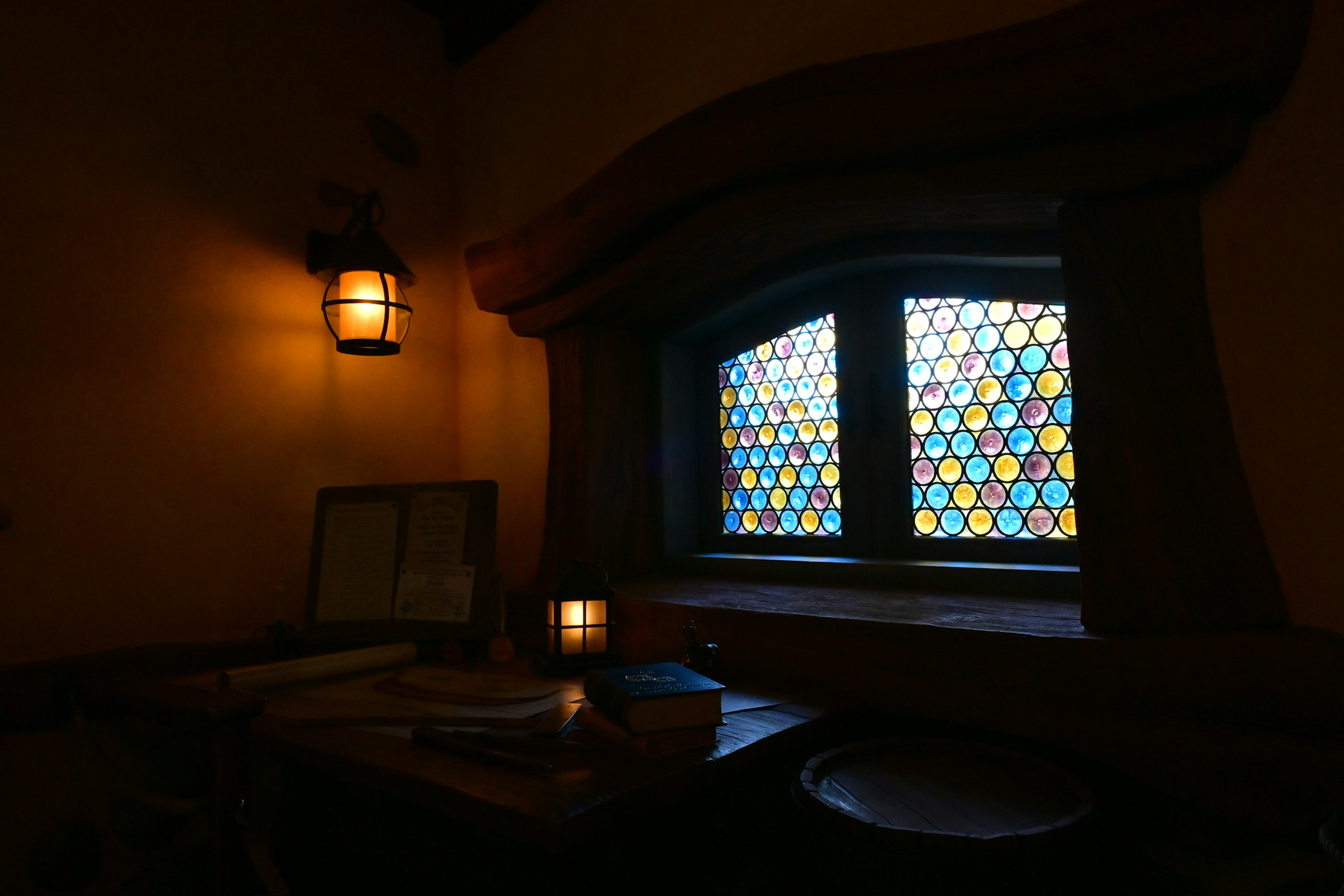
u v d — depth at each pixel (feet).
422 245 9.24
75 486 6.49
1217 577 4.27
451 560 7.17
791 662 5.58
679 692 4.29
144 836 6.45
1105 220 4.68
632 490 8.06
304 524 7.98
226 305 7.53
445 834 5.38
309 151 8.27
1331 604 4.04
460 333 9.55
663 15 7.44
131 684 4.65
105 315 6.73
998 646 4.69
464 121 9.66
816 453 7.57
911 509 6.89
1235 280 4.37
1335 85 4.10
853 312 7.22
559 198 8.40
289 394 7.95
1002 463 6.35
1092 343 4.66
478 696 5.47
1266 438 4.25
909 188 5.20
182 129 7.32
